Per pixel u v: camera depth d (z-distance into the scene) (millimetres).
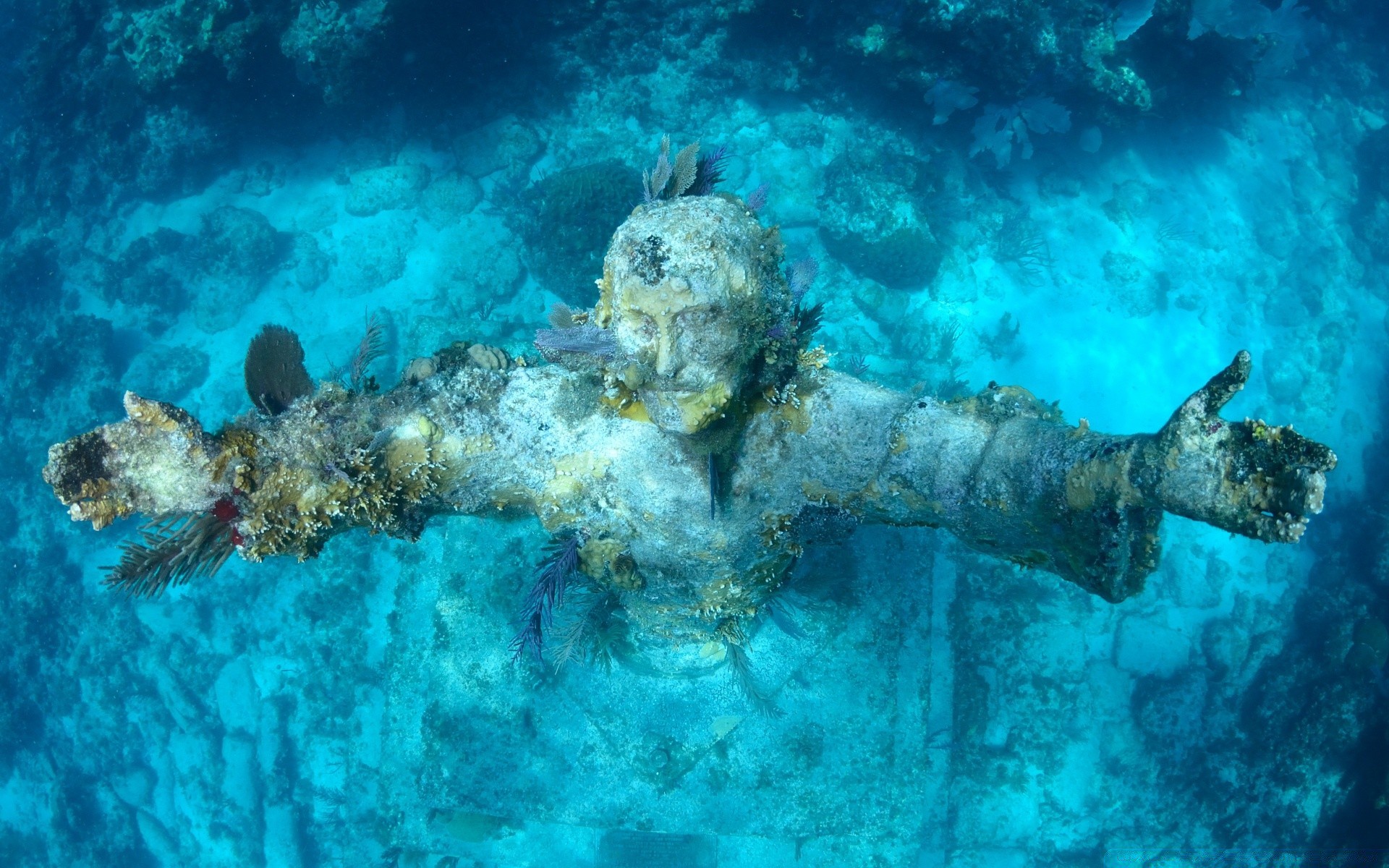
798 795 7996
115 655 13000
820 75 13195
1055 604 11266
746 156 13508
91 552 13969
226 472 3201
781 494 4012
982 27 11156
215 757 12375
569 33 13617
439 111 13945
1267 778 10562
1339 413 13617
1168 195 14375
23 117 16234
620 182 12133
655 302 2645
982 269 13438
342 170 14367
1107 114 12828
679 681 8062
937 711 10109
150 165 14609
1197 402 2379
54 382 14070
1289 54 14391
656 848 8578
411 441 3699
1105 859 10570
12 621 13391
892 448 3623
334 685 12031
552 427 3883
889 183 12453
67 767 13078
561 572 4316
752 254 2875
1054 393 12961
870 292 12602
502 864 8719
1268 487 2230
